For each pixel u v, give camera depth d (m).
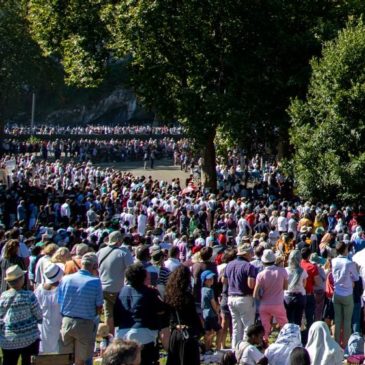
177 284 14.37
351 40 51.50
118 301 14.30
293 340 15.56
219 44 61.78
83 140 111.38
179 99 61.50
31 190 52.81
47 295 17.11
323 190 51.81
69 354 14.57
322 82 52.25
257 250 22.38
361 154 50.06
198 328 14.36
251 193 62.94
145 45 60.22
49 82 113.00
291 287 20.53
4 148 106.00
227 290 20.28
